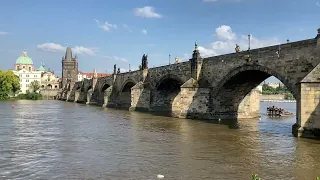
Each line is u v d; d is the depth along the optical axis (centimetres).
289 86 4594
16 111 8688
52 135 4112
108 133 4341
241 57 5544
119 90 11694
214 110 6412
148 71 9438
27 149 3139
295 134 4038
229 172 2373
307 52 4325
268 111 9025
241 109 6881
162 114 7912
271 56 4916
